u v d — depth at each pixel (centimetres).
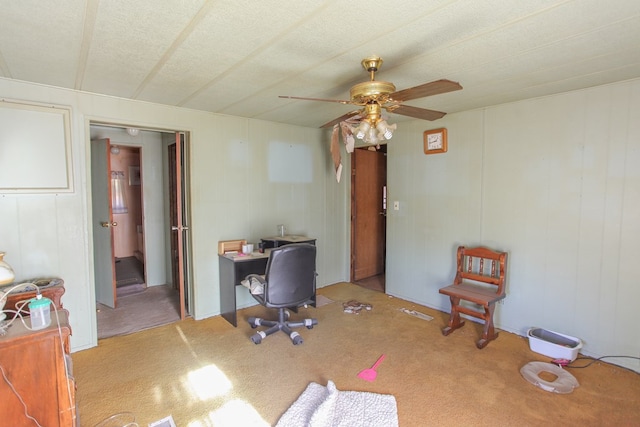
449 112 342
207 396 218
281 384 231
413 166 387
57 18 155
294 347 285
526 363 258
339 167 250
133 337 305
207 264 352
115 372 246
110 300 383
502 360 263
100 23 160
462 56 199
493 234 322
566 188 275
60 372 150
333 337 304
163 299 414
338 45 184
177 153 336
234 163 365
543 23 159
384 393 220
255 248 375
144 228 463
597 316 263
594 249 262
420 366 254
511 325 314
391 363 258
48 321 154
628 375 242
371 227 512
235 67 218
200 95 284
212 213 353
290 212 419
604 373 245
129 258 630
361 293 434
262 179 389
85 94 273
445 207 358
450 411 203
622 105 245
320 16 153
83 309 280
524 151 297
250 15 152
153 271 472
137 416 199
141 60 206
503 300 318
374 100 190
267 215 397
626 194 246
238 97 289
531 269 298
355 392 220
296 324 318
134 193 634
